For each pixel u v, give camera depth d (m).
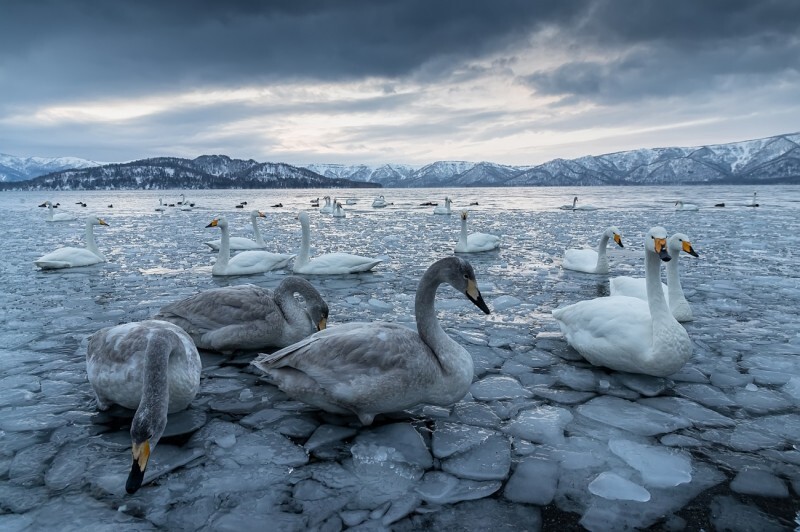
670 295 7.85
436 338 4.55
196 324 6.24
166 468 3.96
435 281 4.56
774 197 71.25
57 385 5.57
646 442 4.35
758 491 3.64
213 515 3.42
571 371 5.98
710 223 27.30
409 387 4.28
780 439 4.40
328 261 12.55
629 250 17.38
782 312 8.49
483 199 78.25
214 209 50.34
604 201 62.50
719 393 5.35
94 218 14.84
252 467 4.00
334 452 4.22
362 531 3.26
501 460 4.10
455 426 4.69
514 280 11.77
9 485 3.75
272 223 31.31
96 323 8.02
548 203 60.31
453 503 3.55
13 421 4.73
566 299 9.74
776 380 5.70
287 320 6.30
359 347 4.31
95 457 4.12
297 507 3.51
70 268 13.64
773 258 14.57
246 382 5.67
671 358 5.16
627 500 3.55
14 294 10.23
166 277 12.28
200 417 4.84
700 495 3.60
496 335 7.37
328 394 4.36
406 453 4.20
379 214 39.91
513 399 5.25
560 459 4.11
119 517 3.38
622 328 5.56
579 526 3.29
